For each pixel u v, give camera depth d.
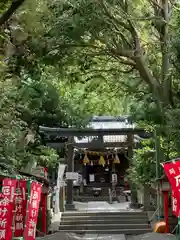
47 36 11.55
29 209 9.02
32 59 12.11
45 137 22.25
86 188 37.66
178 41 9.81
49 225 19.55
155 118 13.36
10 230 8.15
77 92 17.50
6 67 10.69
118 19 12.27
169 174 9.23
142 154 18.52
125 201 32.19
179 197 9.12
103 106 18.23
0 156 9.60
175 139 10.47
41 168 15.64
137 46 12.37
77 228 20.14
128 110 18.45
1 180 8.63
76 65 13.89
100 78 15.38
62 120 18.80
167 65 12.12
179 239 10.53
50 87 15.44
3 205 8.18
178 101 11.62
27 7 10.54
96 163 35.91
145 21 13.02
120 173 38.53
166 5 12.59
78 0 10.77
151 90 12.48
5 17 7.34
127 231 19.53
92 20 11.11
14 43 11.33
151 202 22.28
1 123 9.64
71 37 11.46
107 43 12.11
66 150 25.31
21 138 13.06
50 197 21.77
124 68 15.44
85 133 20.80
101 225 20.20
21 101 13.13
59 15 11.33
